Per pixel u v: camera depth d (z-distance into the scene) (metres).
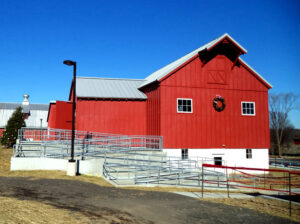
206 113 24.19
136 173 18.11
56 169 17.80
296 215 10.45
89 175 17.39
